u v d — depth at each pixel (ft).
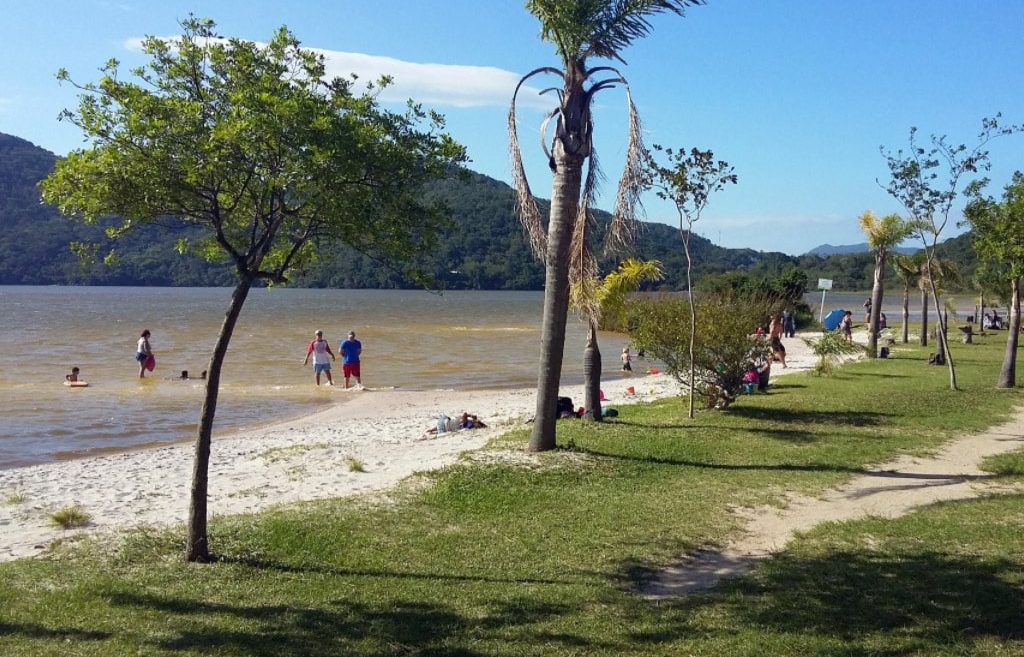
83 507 34.65
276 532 27.81
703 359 52.90
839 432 47.11
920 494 34.14
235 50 21.29
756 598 22.07
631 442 42.96
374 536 27.78
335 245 25.43
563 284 39.58
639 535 28.25
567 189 38.63
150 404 71.00
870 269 436.76
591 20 36.83
